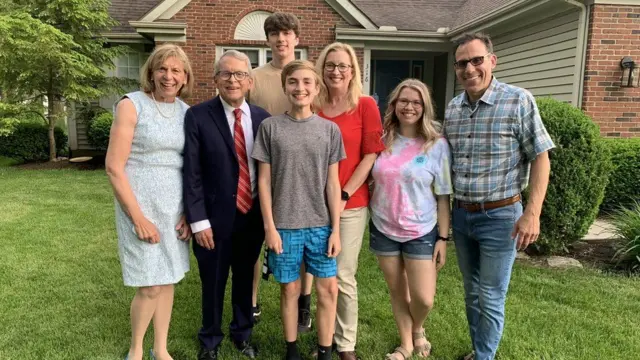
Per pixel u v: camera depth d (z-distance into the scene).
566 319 3.12
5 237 4.88
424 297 2.51
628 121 6.73
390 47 10.56
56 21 9.62
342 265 2.58
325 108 2.58
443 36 10.23
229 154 2.41
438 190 2.46
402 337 2.70
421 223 2.46
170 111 2.33
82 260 4.21
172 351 2.73
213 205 2.42
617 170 6.08
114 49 10.24
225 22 9.77
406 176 2.43
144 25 9.37
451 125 2.43
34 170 9.51
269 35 3.08
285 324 2.53
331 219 2.43
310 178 2.35
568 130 4.29
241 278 2.70
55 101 10.45
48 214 5.84
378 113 2.59
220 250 2.49
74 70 9.19
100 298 3.43
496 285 2.36
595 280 3.85
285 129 2.33
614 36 6.54
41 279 3.77
